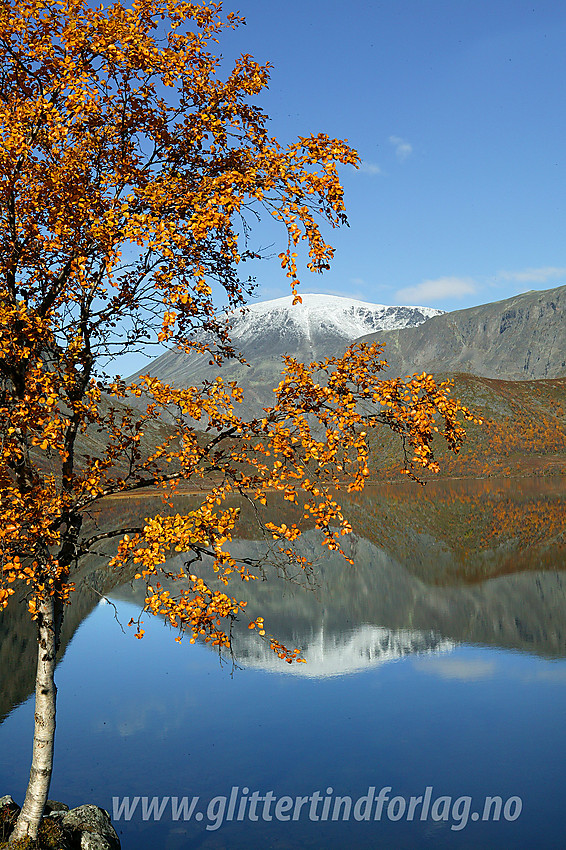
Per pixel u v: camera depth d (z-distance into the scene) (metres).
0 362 9.71
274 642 10.01
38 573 9.81
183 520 9.21
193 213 10.25
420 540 54.00
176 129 10.89
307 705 18.45
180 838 11.81
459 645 24.05
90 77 9.98
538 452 172.38
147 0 10.38
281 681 20.62
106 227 9.42
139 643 25.73
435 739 15.87
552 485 118.81
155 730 16.81
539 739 15.61
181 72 10.34
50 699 10.52
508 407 196.62
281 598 33.03
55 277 10.39
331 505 9.37
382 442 170.12
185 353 10.89
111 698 19.39
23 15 9.85
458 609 29.91
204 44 10.64
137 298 10.49
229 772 14.32
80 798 13.30
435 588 34.84
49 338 9.87
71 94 9.83
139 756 15.30
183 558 44.03
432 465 9.28
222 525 9.41
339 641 25.22
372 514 74.19
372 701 18.62
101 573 38.72
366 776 14.06
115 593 34.34
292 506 83.94
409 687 19.70
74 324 10.24
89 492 10.09
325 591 34.56
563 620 26.92
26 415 9.24
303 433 9.27
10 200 9.84
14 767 14.79
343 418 9.20
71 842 10.97
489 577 37.41
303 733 16.47
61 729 17.05
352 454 9.35
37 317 9.50
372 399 9.19
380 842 11.43
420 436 9.26
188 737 16.27
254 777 14.05
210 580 36.81
